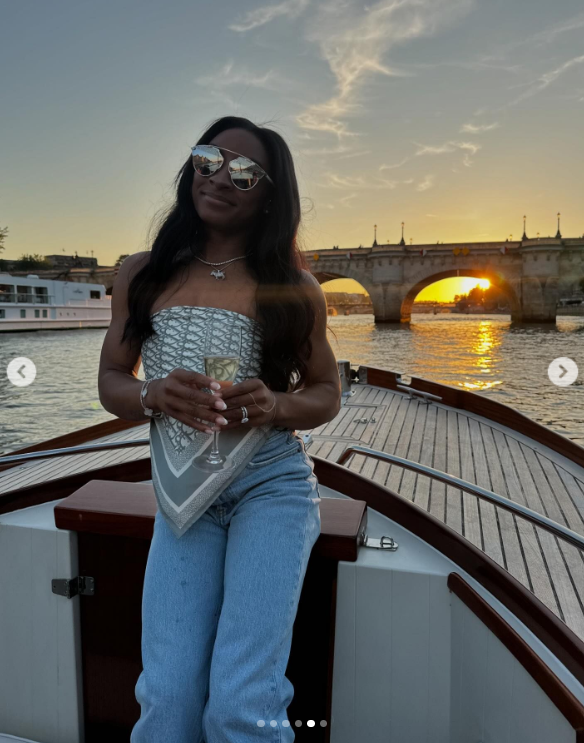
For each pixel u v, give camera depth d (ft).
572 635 4.01
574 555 7.01
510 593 4.39
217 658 3.54
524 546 7.27
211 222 4.14
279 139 4.32
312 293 4.33
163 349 4.09
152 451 4.06
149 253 4.47
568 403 50.47
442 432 15.62
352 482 6.06
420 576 4.61
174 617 3.72
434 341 130.21
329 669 4.85
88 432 16.49
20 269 296.71
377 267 219.61
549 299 202.08
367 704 4.86
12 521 5.34
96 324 173.88
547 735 3.91
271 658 3.58
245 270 4.26
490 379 67.00
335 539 4.63
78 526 4.99
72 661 5.21
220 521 4.07
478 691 4.47
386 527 5.53
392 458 9.05
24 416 45.70
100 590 5.13
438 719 4.72
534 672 3.92
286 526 3.88
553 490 11.62
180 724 3.50
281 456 4.16
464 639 4.53
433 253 213.87
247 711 3.39
